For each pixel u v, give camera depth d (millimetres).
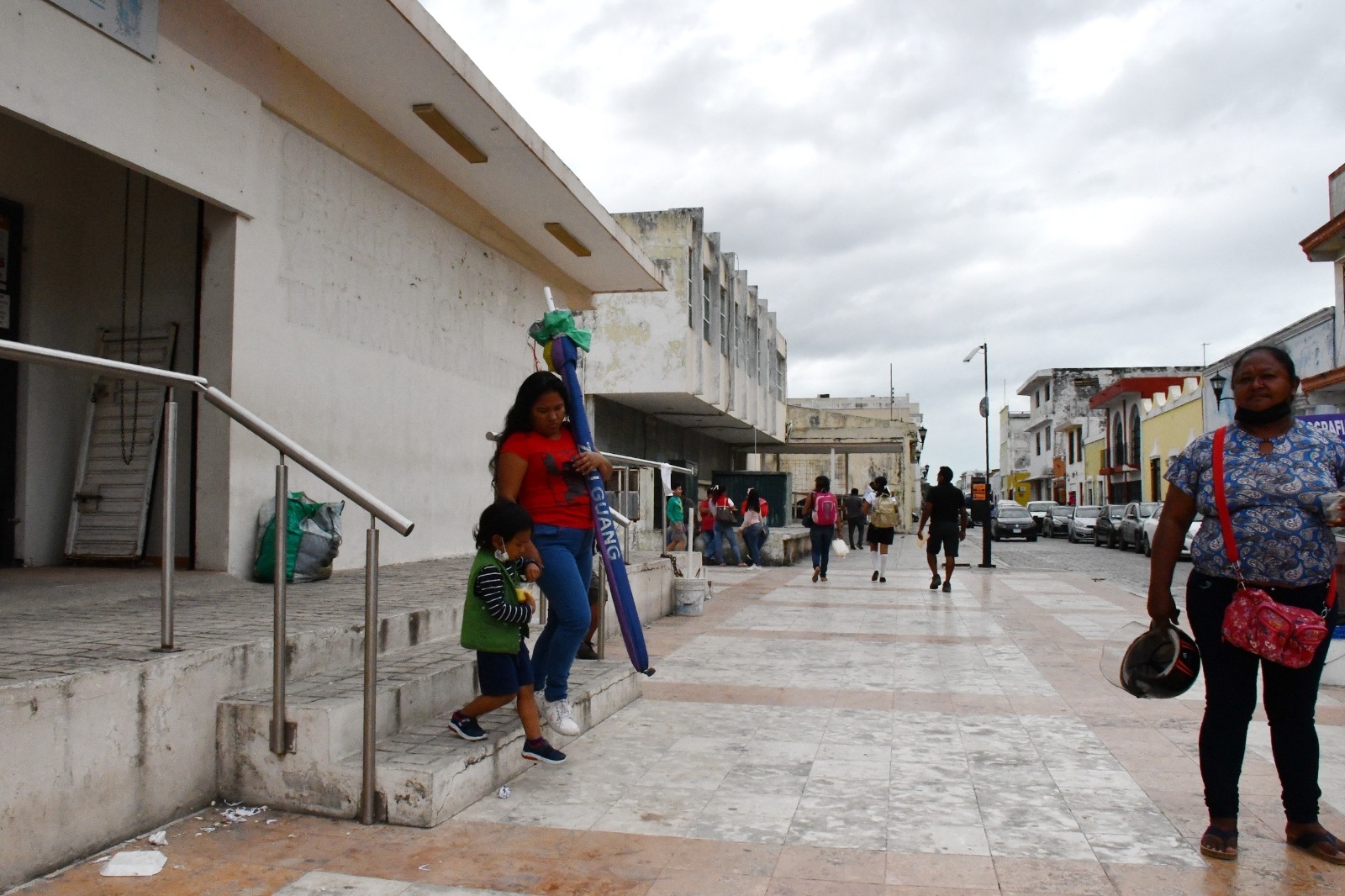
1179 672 3775
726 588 14750
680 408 24406
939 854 3549
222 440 6488
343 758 3891
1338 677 6594
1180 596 13391
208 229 6590
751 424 29062
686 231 21109
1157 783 4438
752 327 29766
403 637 5289
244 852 3457
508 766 4359
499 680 4223
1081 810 4051
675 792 4254
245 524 6594
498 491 4562
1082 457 60062
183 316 7062
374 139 8133
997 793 4289
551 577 4512
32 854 3123
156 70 5770
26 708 3100
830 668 7371
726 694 6387
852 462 55062
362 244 8070
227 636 4266
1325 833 3557
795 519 40562
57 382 7105
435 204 9258
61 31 5121
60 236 7152
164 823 3670
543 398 4547
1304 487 3439
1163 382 44844
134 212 7227
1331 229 22203
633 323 21141
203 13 6137
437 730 4410
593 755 4855
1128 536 28203
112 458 7102
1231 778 3549
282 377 6984
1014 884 3275
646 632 9359
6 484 6836
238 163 6496
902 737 5258
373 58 7004
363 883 3221
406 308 8797
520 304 11422
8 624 4547
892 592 13992
